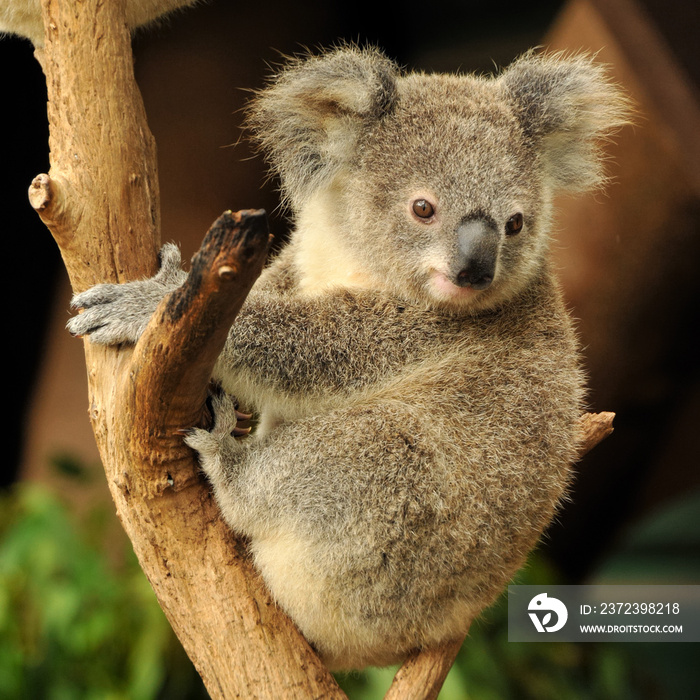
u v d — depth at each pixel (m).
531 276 6.68
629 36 11.67
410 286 6.48
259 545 5.50
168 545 4.98
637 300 12.97
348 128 6.61
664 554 13.16
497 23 16.22
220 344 4.43
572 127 6.96
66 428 14.28
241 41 14.79
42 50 6.25
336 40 15.73
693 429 14.77
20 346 16.16
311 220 6.97
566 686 10.73
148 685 8.95
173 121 14.52
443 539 5.66
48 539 9.65
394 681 5.79
